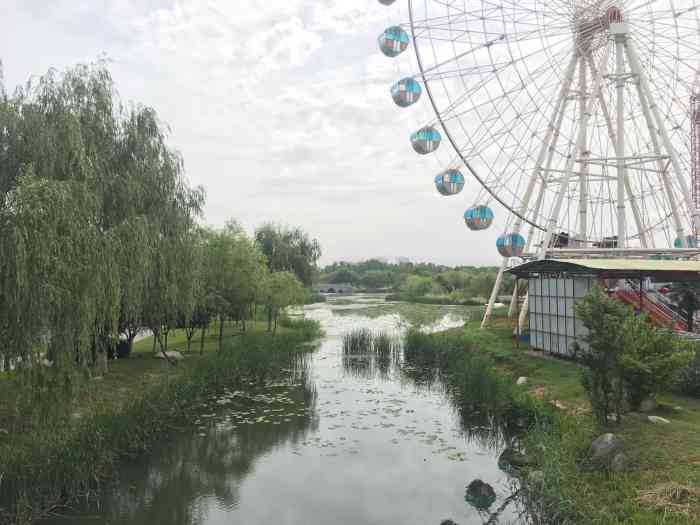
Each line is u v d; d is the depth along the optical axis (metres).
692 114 25.53
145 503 10.39
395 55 27.42
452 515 9.85
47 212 9.93
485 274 71.88
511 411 14.55
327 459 12.65
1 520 9.17
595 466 9.88
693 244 25.56
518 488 10.88
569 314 19.41
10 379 10.57
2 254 9.35
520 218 26.22
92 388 14.38
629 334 11.02
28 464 10.23
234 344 24.22
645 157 24.58
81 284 10.90
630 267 18.02
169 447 13.44
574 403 13.71
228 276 24.61
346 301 87.75
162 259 17.94
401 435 14.29
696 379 13.28
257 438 14.12
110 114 16.27
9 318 9.73
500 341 24.70
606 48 25.02
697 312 20.97
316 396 18.61
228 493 10.86
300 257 55.50
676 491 8.27
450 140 25.78
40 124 12.52
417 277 97.75
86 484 10.60
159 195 18.22
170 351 24.31
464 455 12.79
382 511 10.02
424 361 25.39
